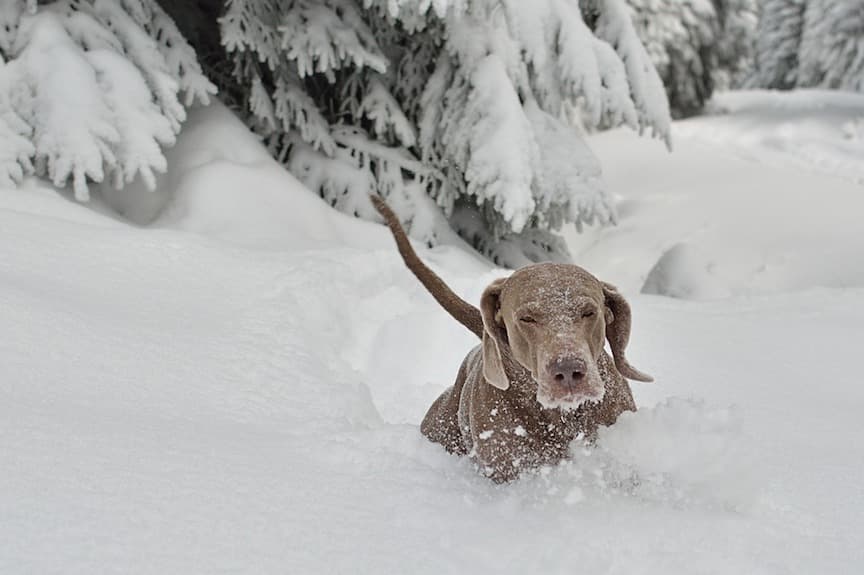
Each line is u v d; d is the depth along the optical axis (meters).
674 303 6.13
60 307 3.96
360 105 8.84
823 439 3.31
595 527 2.34
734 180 13.61
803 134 21.61
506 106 7.91
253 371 3.73
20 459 2.40
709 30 24.30
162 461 2.53
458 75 8.30
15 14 6.95
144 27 7.53
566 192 8.22
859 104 25.09
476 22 8.24
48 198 6.21
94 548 2.02
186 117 7.54
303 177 8.53
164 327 4.09
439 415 3.22
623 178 15.07
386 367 4.85
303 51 7.85
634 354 4.56
